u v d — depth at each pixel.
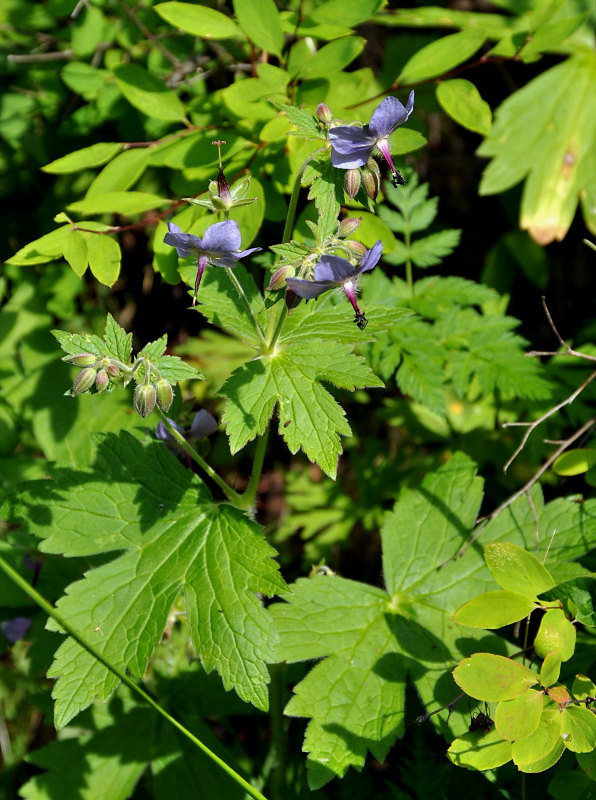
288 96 0.91
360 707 0.85
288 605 0.88
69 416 0.98
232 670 0.84
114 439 0.88
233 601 0.85
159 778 0.92
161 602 0.85
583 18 0.92
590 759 0.83
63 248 0.88
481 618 0.83
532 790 0.87
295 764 0.92
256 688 0.84
